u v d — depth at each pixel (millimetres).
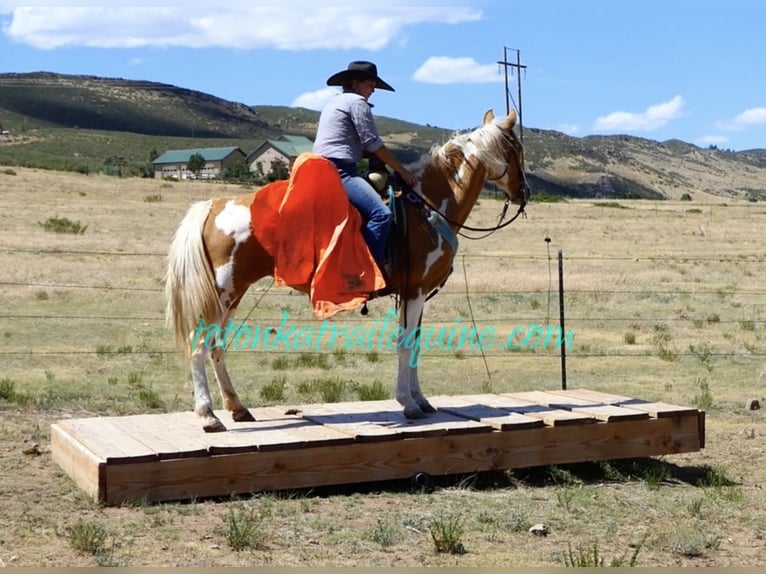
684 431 9281
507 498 8125
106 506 7301
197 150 159500
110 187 62656
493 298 24156
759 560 6590
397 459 8180
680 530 7207
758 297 25406
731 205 90562
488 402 9914
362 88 8930
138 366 14836
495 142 9266
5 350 15844
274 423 8805
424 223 8797
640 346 17750
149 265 28875
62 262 28172
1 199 49875
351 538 6773
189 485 7520
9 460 8883
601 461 9320
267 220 8102
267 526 6988
